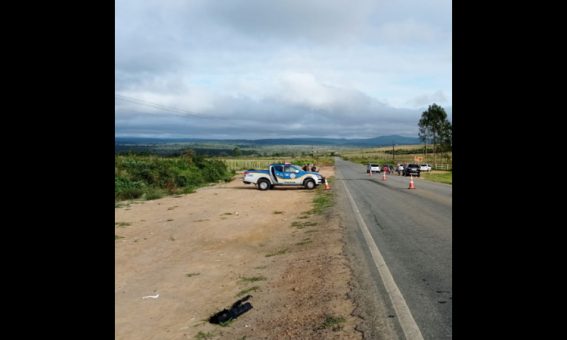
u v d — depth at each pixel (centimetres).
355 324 488
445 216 1448
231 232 1317
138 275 841
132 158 3056
